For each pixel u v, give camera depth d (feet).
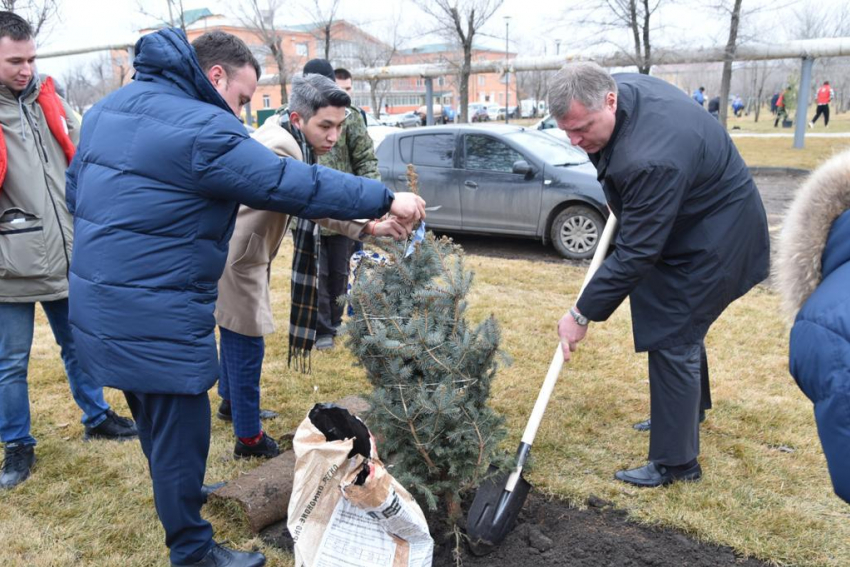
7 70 9.61
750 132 79.92
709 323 9.56
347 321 8.18
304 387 13.89
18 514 9.55
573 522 9.18
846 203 4.44
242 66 7.90
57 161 10.53
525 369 14.62
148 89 7.12
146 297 6.94
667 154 8.36
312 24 65.72
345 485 6.64
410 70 67.21
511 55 103.24
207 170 6.75
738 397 12.94
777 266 4.90
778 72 127.24
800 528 8.82
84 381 11.53
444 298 8.04
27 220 10.08
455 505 8.58
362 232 8.77
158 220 6.86
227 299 9.89
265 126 9.53
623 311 18.53
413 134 27.58
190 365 7.17
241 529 9.13
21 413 10.57
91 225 7.05
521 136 26.30
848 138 64.90
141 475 10.58
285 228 10.02
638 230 8.58
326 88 9.12
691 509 9.29
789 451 10.94
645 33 44.91
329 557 6.93
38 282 10.30
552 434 11.64
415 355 7.76
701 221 9.08
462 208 26.50
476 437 8.07
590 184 24.09
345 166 15.23
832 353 4.06
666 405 9.71
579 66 8.56
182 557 7.95
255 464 10.76
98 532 9.15
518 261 24.59
